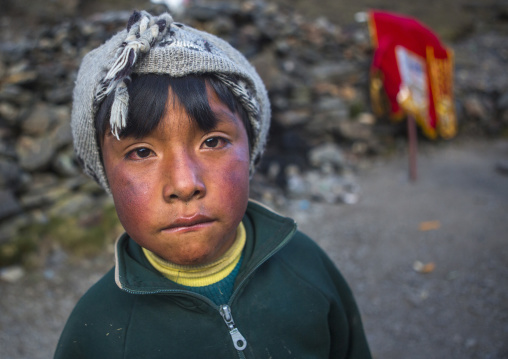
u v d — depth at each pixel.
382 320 2.62
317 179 4.50
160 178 0.69
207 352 0.84
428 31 4.33
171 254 0.71
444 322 2.55
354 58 5.47
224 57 0.77
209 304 0.85
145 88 0.69
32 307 2.66
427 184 4.44
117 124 0.64
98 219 3.33
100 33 4.00
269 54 5.04
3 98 3.41
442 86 4.41
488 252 3.19
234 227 0.75
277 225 0.98
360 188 4.43
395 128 5.36
